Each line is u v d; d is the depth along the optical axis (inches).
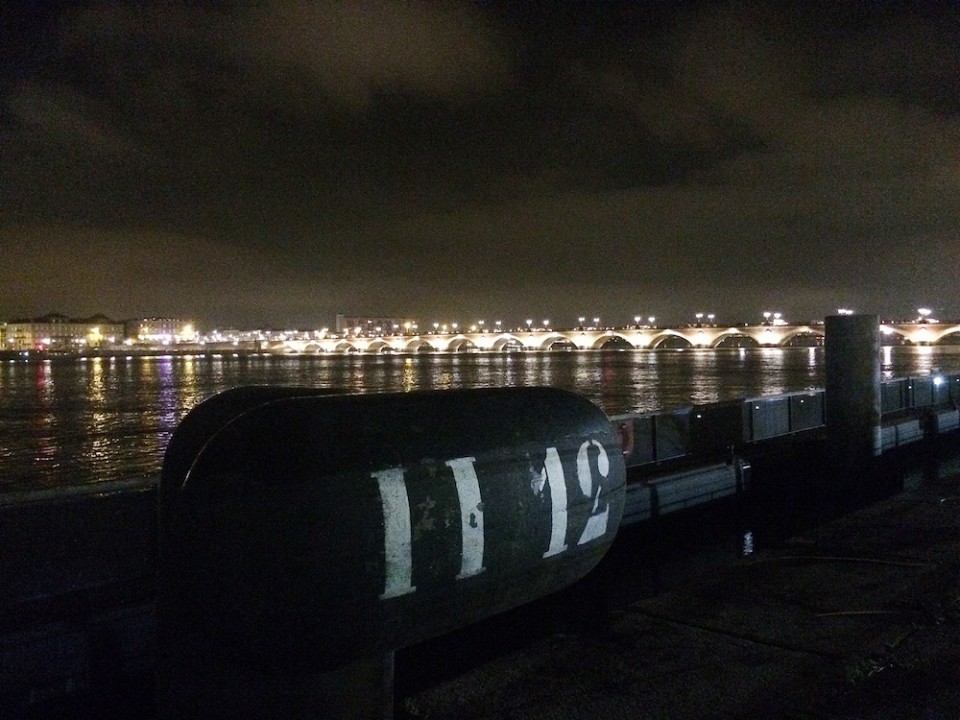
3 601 155.1
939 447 658.2
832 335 438.6
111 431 1708.9
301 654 88.2
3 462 1239.5
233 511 86.0
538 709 147.7
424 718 145.6
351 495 87.8
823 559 246.7
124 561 171.2
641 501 352.2
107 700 161.5
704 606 203.5
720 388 2940.5
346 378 4069.9
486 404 108.7
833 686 156.0
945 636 182.4
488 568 99.5
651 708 147.8
